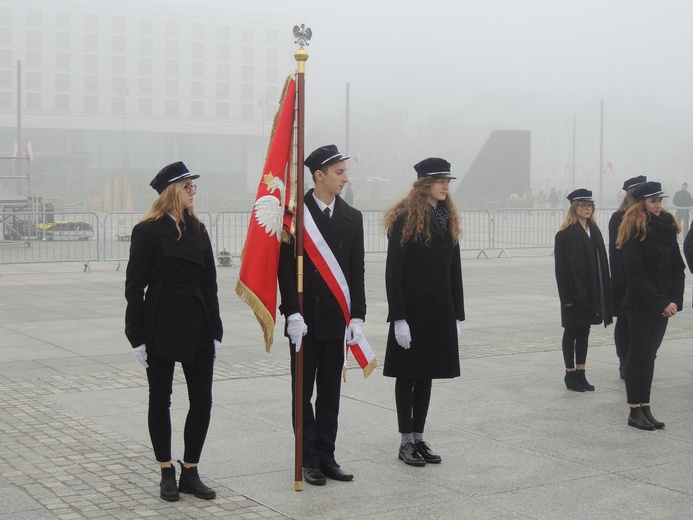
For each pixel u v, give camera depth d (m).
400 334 5.74
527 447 6.25
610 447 6.27
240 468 5.72
